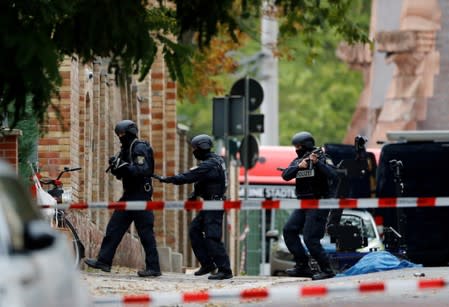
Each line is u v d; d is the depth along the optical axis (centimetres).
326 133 16462
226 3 3781
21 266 2450
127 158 5369
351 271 5356
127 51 3691
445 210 6719
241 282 5375
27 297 2423
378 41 13338
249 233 9719
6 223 2516
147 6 3716
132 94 7850
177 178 5459
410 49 13300
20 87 3488
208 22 3791
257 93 7131
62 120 3584
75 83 6262
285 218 9719
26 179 5691
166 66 3806
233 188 8694
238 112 7044
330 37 15912
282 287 4803
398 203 4125
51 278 2506
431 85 13362
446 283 3425
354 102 16488
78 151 6366
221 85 10000
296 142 5328
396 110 13438
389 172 6819
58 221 5244
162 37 3756
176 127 8744
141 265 7481
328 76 16488
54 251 2564
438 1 13312
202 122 15762
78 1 3597
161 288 4869
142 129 8212
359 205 4116
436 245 6706
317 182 5288
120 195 7719
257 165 9969
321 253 5319
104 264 5428
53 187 5916
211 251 5547
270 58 11881
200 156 5547
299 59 16338
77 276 2684
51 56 3478
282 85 16638
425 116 13375
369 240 7375
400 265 5356
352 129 14600
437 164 6750
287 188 9931
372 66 14288
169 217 8656
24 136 5709
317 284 4831
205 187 5522
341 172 6444
